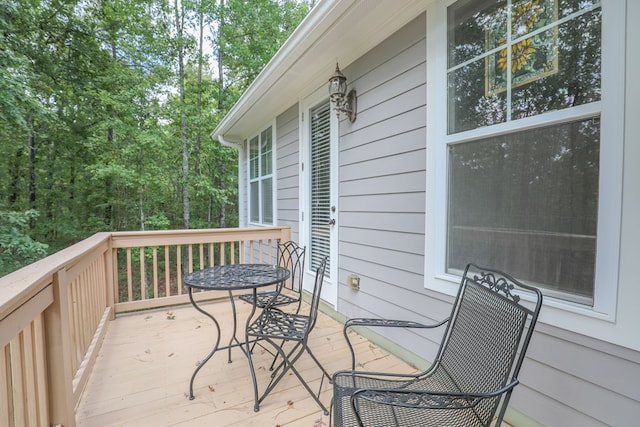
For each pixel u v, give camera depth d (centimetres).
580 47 128
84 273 204
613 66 118
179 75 847
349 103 282
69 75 746
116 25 781
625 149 115
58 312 133
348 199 287
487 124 165
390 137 235
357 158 274
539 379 145
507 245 157
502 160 159
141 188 841
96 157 794
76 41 745
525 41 147
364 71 263
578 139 129
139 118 793
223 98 916
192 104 838
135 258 868
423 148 205
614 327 119
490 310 129
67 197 838
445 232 191
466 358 133
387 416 115
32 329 116
